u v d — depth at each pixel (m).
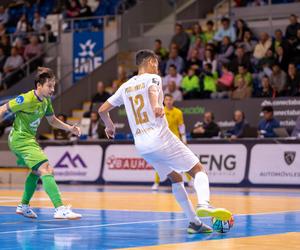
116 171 28.73
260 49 30.98
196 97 30.67
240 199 19.53
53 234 11.16
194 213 11.25
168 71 32.19
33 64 37.31
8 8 43.09
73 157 29.75
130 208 16.58
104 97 31.91
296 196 21.05
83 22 39.47
